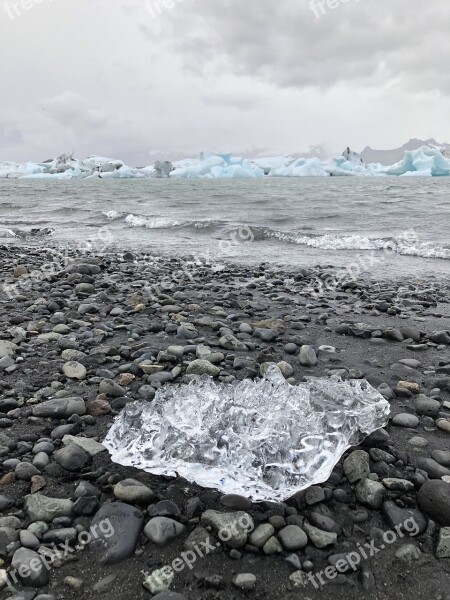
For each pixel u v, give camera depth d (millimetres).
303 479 2162
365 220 14906
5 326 4480
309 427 2359
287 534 1882
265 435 2289
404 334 4340
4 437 2514
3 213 19484
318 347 4055
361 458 2301
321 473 2201
